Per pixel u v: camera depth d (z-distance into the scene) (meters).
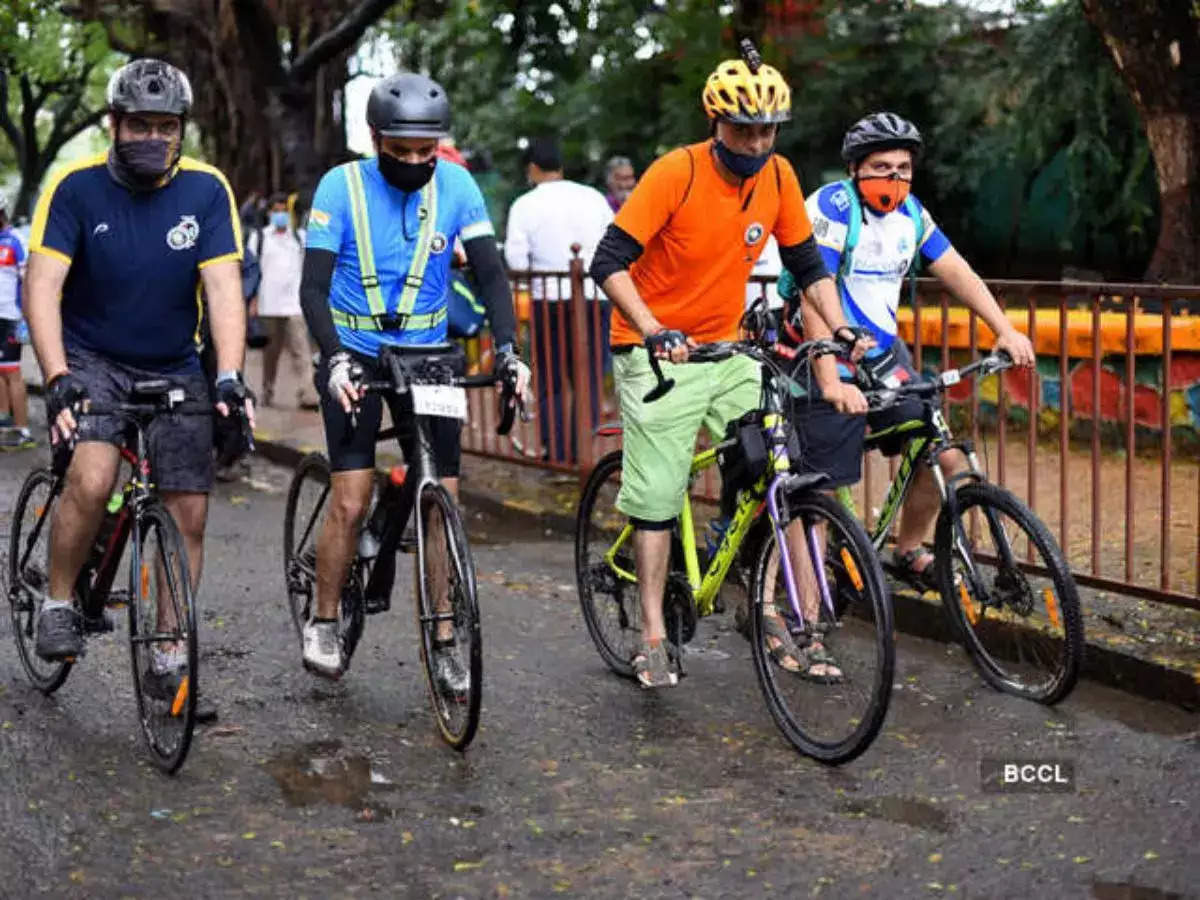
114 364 4.43
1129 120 11.41
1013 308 8.91
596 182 15.56
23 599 4.99
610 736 4.54
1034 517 4.71
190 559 4.54
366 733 4.56
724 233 4.62
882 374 5.00
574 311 7.88
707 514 6.30
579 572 5.34
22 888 3.49
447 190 4.58
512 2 13.23
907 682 5.05
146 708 4.33
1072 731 4.54
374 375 4.59
